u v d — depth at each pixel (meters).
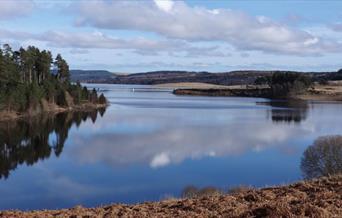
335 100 162.88
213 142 57.28
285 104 138.12
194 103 139.75
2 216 13.25
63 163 44.44
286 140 59.03
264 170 40.16
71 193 33.19
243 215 11.80
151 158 46.44
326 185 14.73
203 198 15.05
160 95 199.00
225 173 38.97
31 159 46.69
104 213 13.57
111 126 75.25
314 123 80.88
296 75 196.62
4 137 61.47
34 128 71.00
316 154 32.84
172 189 33.34
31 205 29.95
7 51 91.94
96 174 39.31
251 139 60.03
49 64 111.38
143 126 75.31
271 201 13.25
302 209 11.31
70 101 105.19
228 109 113.69
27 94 87.62
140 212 13.39
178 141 58.22
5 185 35.84
